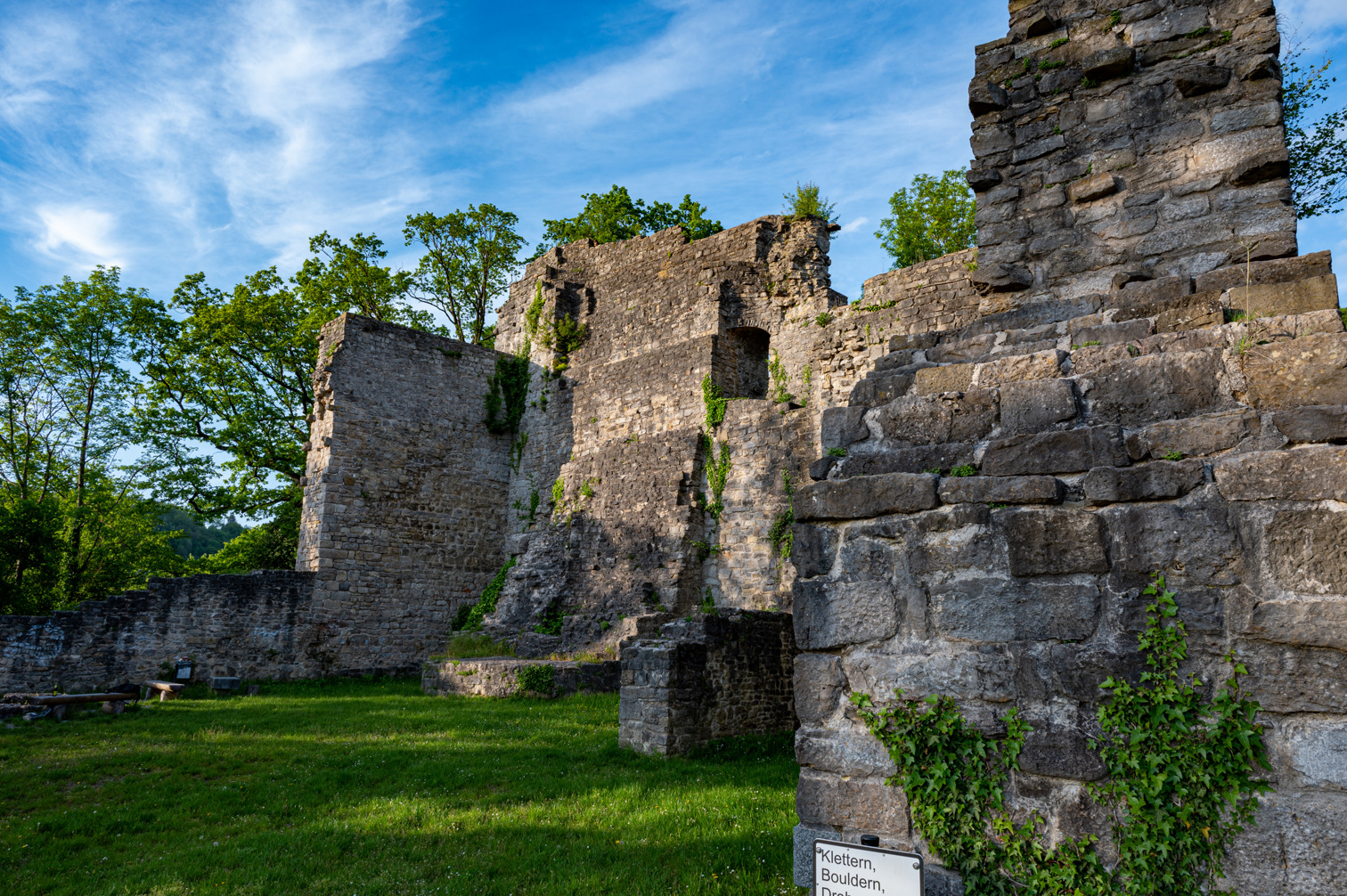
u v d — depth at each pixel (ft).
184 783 27.91
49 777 28.55
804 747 12.94
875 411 14.06
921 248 91.30
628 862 18.94
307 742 34.76
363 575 66.74
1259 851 9.69
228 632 60.03
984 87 16.98
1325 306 12.12
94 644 56.13
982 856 11.19
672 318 67.72
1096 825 10.65
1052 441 12.12
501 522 76.23
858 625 12.88
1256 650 10.14
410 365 72.74
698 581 59.36
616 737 34.83
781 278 62.75
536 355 77.61
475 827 22.06
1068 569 11.49
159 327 90.02
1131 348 12.64
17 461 89.92
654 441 64.49
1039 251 15.87
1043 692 11.30
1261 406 11.04
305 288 92.84
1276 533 10.31
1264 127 14.34
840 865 10.97
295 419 91.56
